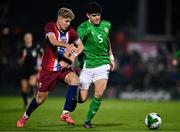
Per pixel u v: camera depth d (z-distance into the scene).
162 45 86.38
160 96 78.75
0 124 33.25
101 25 31.84
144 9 98.44
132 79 81.81
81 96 31.81
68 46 29.38
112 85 81.25
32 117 38.75
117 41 91.25
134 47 86.38
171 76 79.50
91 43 31.69
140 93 79.19
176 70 79.50
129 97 79.44
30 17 100.81
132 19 103.19
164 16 101.94
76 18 100.31
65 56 30.28
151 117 30.55
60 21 30.00
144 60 85.00
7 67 84.75
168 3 101.88
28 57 52.00
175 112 46.75
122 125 33.22
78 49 30.45
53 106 53.72
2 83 83.50
